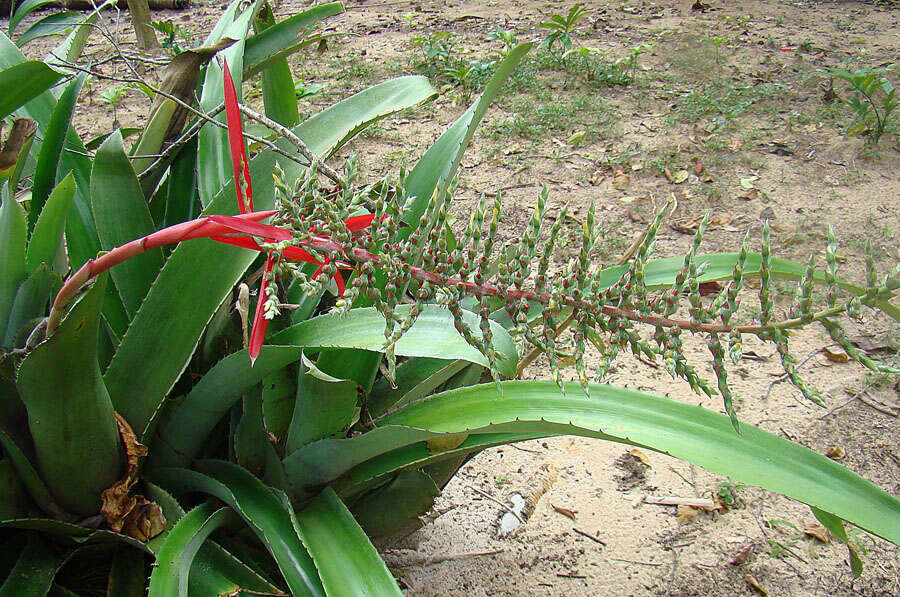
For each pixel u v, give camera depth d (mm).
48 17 2324
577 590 1861
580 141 4355
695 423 1227
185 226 848
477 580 1876
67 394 1142
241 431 1415
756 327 790
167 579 1122
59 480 1274
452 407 1312
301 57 6039
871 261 738
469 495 2150
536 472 2244
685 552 1982
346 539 1251
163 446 1423
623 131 4527
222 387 1303
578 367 839
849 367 2705
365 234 860
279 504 1303
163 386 1324
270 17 2084
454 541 1990
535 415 1253
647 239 810
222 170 1715
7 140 1478
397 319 831
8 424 1299
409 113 4797
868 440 2361
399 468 1354
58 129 1532
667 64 5754
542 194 820
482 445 1431
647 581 1892
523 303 841
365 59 5957
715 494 2174
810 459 1175
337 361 1347
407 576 1874
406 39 6652
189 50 1667
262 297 805
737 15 7402
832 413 2477
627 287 816
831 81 4938
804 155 4215
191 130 1681
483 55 6027
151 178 1838
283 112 2020
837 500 1114
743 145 4312
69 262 1643
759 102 4977
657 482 2223
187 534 1215
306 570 1212
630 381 2631
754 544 2006
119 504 1312
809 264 771
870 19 7188
